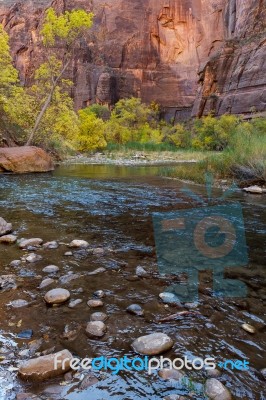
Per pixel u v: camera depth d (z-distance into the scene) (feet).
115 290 7.23
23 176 32.65
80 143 72.43
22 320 5.91
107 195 21.31
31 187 24.68
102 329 5.55
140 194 21.77
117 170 40.24
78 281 7.72
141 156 67.56
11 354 4.86
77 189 23.98
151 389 4.17
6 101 49.98
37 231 12.41
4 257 9.40
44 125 55.47
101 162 54.44
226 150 34.09
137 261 9.12
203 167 32.65
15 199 19.45
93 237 11.65
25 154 37.83
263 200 19.13
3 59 51.55
